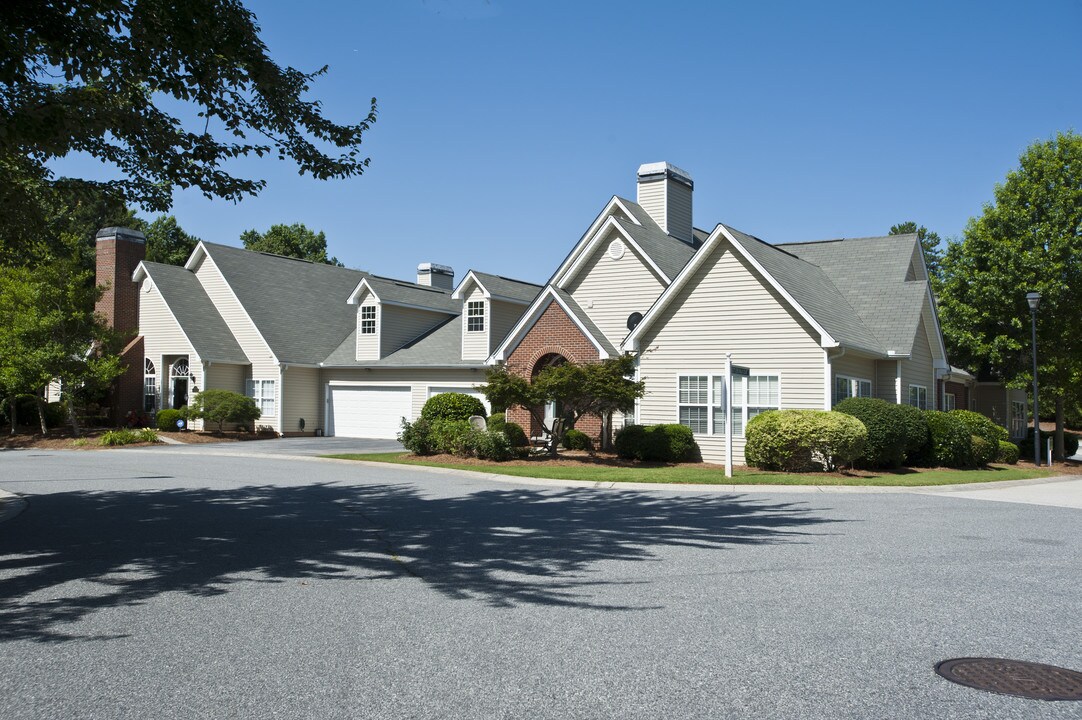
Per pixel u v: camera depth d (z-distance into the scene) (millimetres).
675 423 23234
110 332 33062
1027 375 29266
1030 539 10938
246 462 23047
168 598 7641
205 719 4793
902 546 10359
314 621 6863
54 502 14438
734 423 22375
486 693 5211
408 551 9922
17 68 9891
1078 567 9094
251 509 13562
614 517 12852
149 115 11750
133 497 15156
